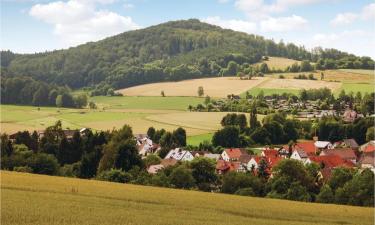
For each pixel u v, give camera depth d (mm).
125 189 64812
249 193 83062
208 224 40625
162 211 46469
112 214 42719
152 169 117500
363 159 125125
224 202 56844
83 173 113812
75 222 38844
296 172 89188
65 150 129750
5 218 38875
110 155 109875
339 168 93562
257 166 117938
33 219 39031
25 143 142125
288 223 43875
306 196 79062
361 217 50562
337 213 52812
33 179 70688
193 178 91500
